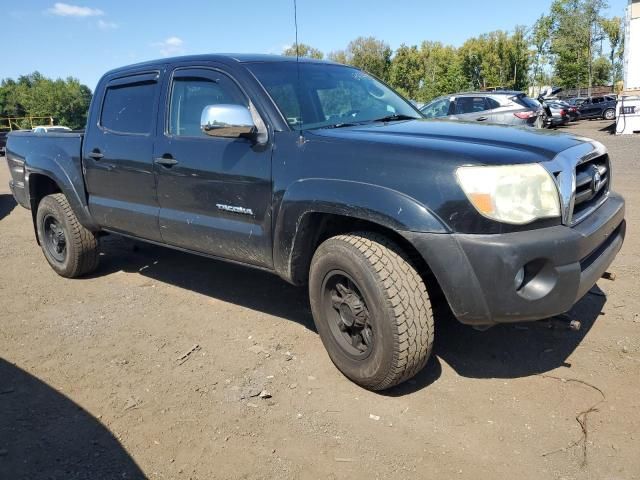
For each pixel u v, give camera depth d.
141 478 2.55
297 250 3.36
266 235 3.48
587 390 3.07
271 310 4.41
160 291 4.97
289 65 4.00
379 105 4.18
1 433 2.91
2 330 4.23
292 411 3.02
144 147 4.22
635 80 22.11
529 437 2.71
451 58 56.47
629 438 2.66
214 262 5.74
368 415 2.95
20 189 5.79
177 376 3.44
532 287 2.75
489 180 2.67
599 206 3.32
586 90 56.16
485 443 2.68
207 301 4.67
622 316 3.93
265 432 2.85
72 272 5.30
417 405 3.02
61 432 2.91
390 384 3.02
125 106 4.50
